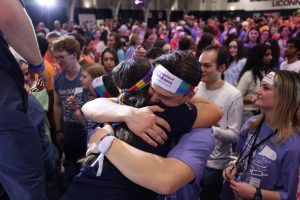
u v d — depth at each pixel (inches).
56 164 74.2
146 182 35.3
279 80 60.9
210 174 84.5
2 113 35.7
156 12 914.1
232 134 80.4
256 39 261.0
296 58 151.6
